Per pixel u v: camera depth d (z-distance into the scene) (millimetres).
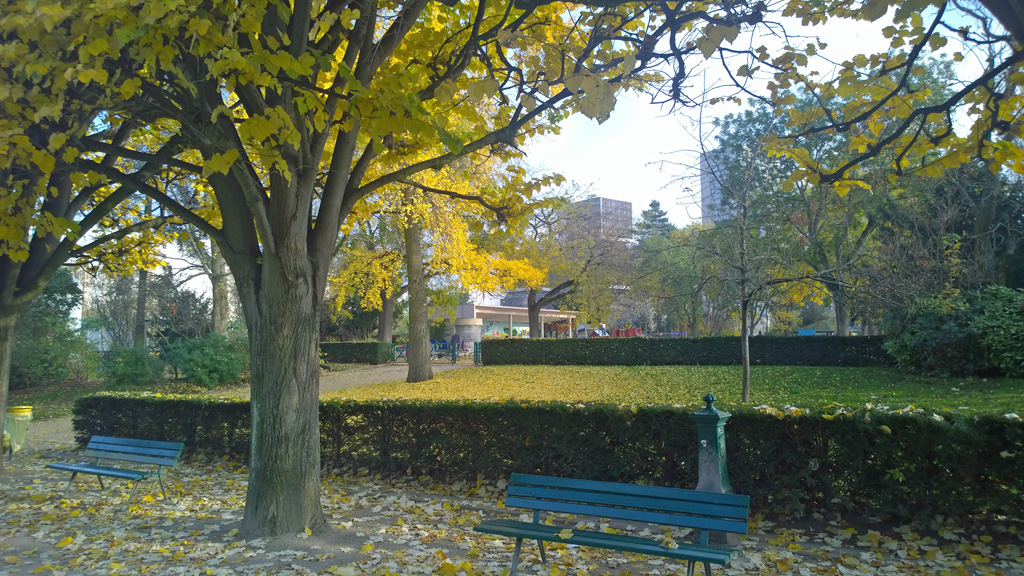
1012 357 12992
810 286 10836
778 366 20688
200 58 4895
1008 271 17391
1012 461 4734
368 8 5250
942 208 14539
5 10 4074
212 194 9133
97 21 4039
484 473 7066
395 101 4598
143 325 23969
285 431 5355
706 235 11625
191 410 9695
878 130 5535
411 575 4293
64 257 8859
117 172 5707
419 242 19125
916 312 14602
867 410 5344
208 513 6203
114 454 7281
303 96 4922
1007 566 4266
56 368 22062
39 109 4406
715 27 4316
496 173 15891
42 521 5988
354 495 6953
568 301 32031
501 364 26453
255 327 5484
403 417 7629
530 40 4930
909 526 5008
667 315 38594
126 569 4516
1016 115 5133
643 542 3869
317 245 5617
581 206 29688
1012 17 3725
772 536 5160
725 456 5234
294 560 4672
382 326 33312
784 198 14719
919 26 5047
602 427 6371
